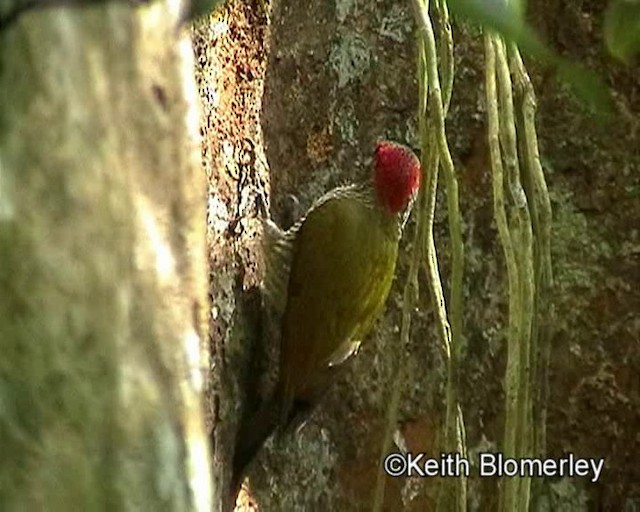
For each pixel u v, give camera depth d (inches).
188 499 152.7
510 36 154.6
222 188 272.4
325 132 279.3
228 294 272.2
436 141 265.3
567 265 277.4
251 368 273.3
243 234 273.1
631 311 277.3
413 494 277.7
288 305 273.7
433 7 276.5
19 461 143.7
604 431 277.3
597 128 277.3
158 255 157.6
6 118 147.6
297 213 278.7
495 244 277.7
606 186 277.4
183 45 172.7
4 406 144.3
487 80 266.5
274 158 278.5
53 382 145.8
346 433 278.2
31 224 146.5
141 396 150.7
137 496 148.0
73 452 145.7
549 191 277.6
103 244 150.5
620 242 277.4
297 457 277.3
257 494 276.1
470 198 277.9
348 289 273.9
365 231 274.1
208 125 271.9
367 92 279.3
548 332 267.4
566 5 277.0
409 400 278.1
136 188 156.3
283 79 279.1
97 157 151.4
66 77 150.1
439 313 267.9
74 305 147.5
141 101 159.6
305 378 273.7
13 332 145.0
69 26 150.9
